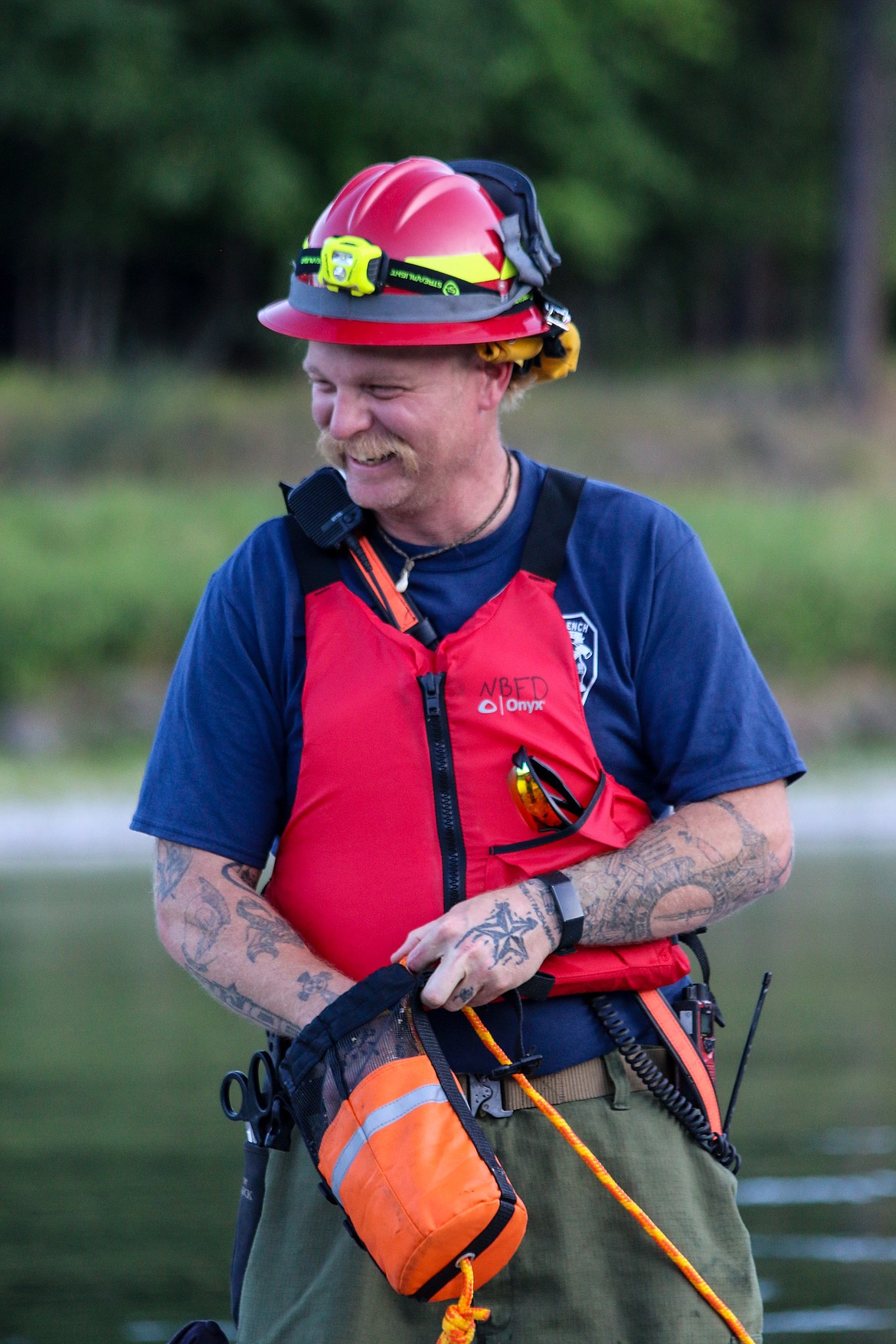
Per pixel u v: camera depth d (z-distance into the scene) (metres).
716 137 107.75
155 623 54.94
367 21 84.31
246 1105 6.39
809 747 54.47
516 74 88.75
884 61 88.50
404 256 6.04
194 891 6.31
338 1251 6.14
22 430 70.94
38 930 25.50
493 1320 6.14
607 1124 6.24
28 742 51.06
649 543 6.47
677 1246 6.20
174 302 93.75
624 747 6.46
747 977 21.55
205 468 70.62
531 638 6.31
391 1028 5.84
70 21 79.81
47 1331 10.34
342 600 6.35
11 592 53.94
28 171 87.19
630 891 6.11
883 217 92.94
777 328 113.81
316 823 6.28
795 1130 14.90
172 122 83.19
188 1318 10.58
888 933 25.03
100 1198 13.06
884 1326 10.30
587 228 96.38
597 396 82.06
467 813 6.18
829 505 68.81
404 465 6.20
